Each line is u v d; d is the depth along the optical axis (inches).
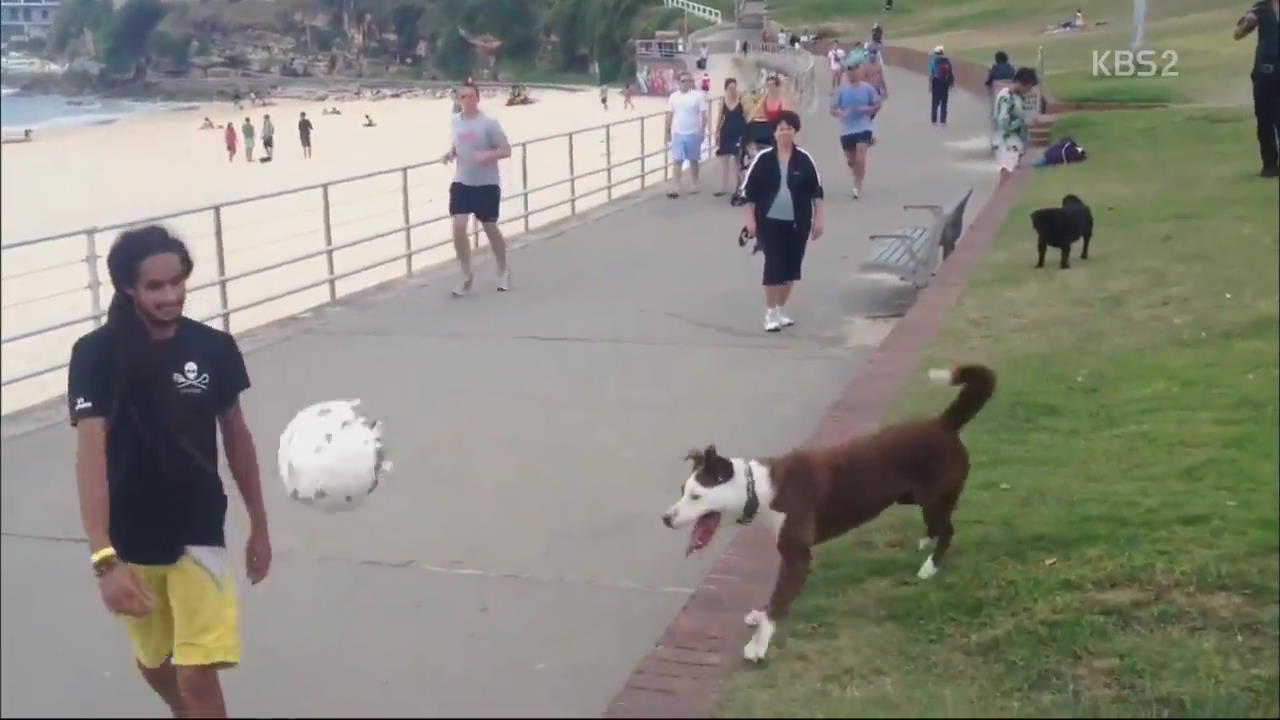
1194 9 1231.5
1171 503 217.3
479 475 261.3
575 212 684.7
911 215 591.5
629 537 227.5
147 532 142.6
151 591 146.3
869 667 173.8
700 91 804.0
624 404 313.1
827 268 475.5
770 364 348.5
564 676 175.6
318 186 449.4
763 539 219.9
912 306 384.8
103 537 136.6
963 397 197.5
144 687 167.6
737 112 673.6
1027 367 307.3
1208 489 222.8
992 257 446.0
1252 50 1066.1
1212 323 332.2
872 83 850.8
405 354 366.3
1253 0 1180.5
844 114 638.5
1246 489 221.5
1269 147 542.0
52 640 177.9
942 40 1551.4
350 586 206.4
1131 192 555.2
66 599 188.5
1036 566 199.6
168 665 152.4
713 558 217.6
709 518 175.6
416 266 652.7
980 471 240.5
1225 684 166.2
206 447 145.1
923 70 1478.8
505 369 347.9
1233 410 263.4
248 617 194.9
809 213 381.7
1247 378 283.3
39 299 237.6
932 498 195.5
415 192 796.0
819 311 410.9
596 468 265.4
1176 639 177.5
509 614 196.2
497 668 177.9
